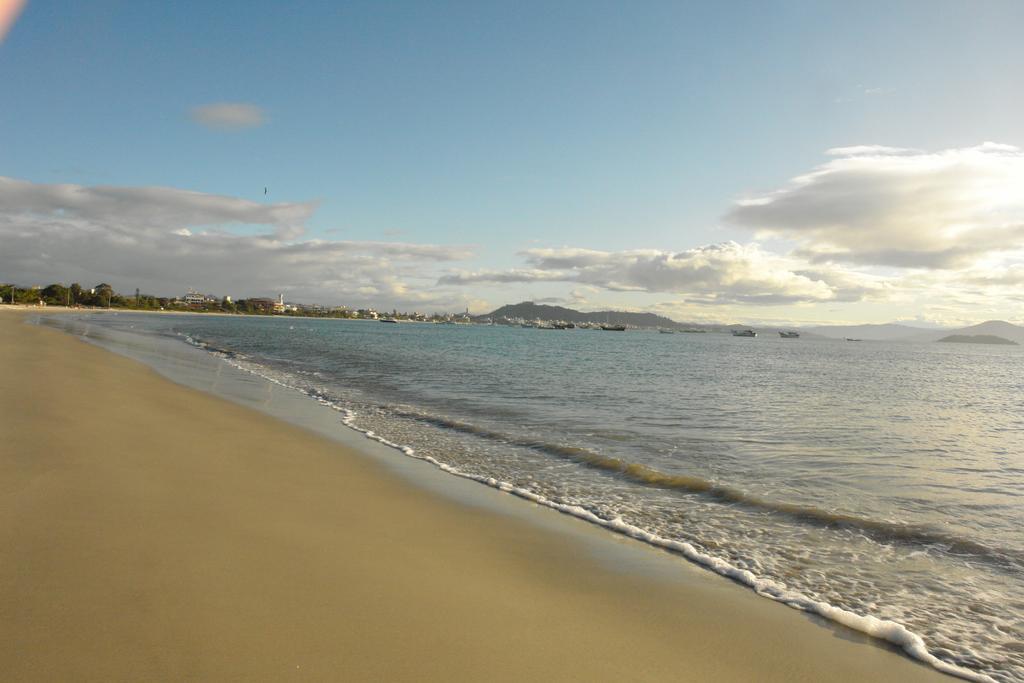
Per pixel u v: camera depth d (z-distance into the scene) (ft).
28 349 89.61
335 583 16.93
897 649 16.05
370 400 65.00
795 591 19.67
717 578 20.38
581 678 13.16
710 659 14.74
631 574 20.31
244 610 14.61
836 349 463.01
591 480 33.73
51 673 11.20
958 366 237.25
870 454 44.96
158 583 15.58
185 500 23.29
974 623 17.92
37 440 30.45
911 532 26.18
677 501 29.99
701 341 553.23
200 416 44.78
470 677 12.67
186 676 11.49
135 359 92.48
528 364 136.56
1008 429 63.00
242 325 407.03
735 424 56.59
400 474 32.86
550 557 21.47
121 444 31.86
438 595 16.96
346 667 12.51
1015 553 23.93
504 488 31.22
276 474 29.63
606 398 73.31
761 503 29.78
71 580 15.26
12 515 19.58
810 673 14.44
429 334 437.17
